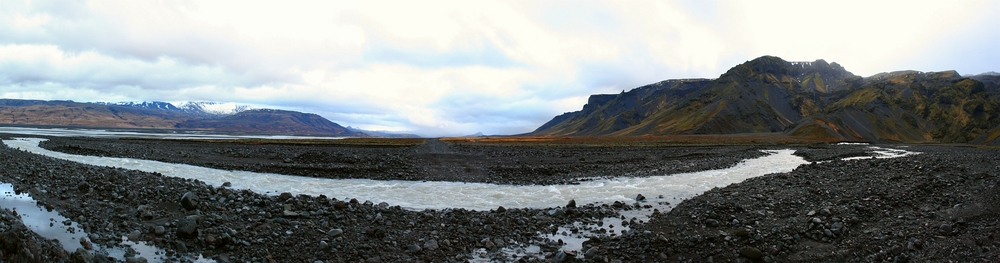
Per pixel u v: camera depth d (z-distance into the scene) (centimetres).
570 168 4453
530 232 1777
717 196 2430
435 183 3450
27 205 1560
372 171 3962
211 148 6234
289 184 3250
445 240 1602
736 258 1413
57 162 3197
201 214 1662
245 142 9288
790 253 1452
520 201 2669
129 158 4756
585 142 12812
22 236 1030
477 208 2411
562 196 2859
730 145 11306
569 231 1838
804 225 1703
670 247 1506
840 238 1570
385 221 1806
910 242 1467
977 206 1817
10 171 2322
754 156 6700
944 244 1444
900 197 2148
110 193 1877
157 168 3919
